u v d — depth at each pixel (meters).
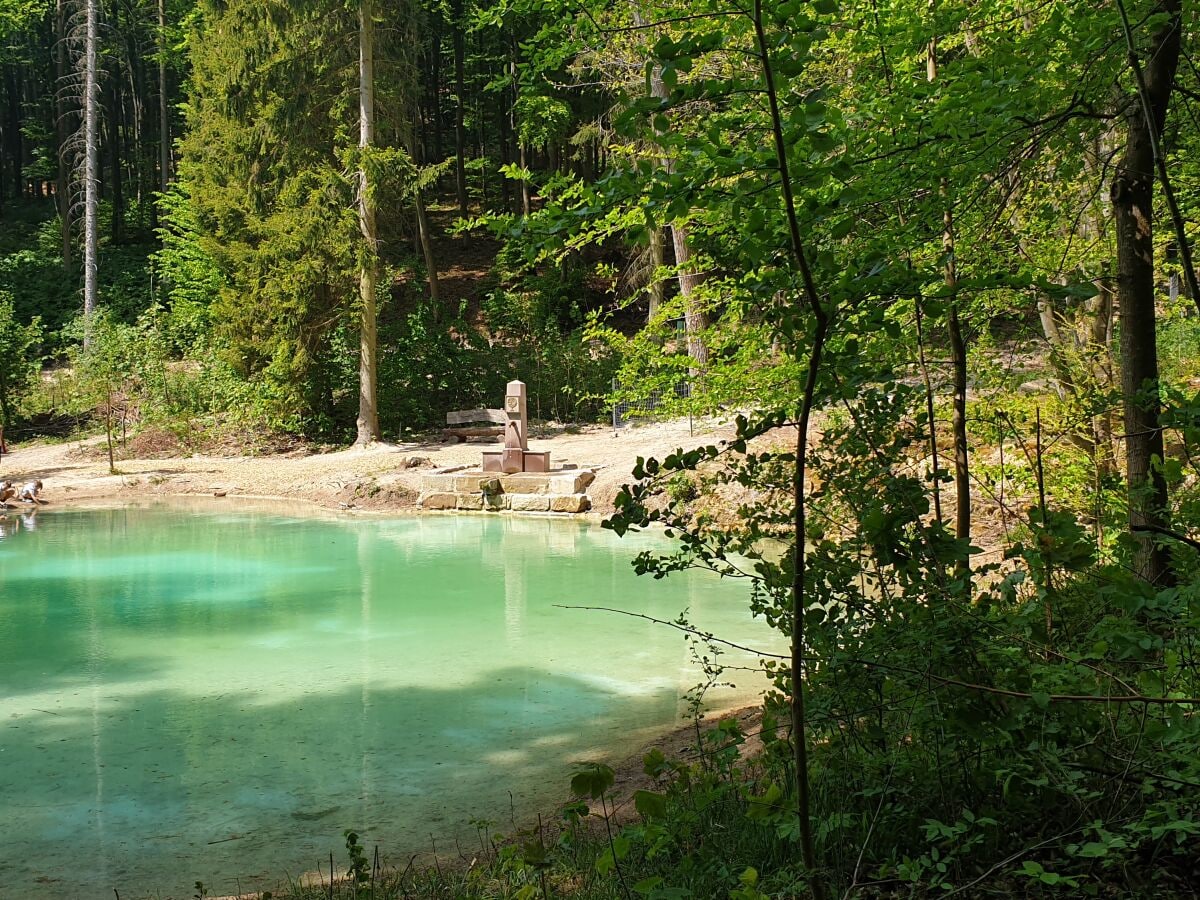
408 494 18.27
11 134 49.94
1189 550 2.99
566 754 6.20
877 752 3.41
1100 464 5.93
